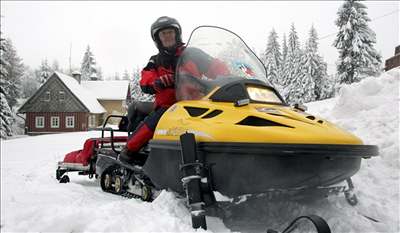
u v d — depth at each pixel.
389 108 6.01
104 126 5.36
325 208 3.56
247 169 3.05
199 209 3.07
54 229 2.92
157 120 4.29
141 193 4.43
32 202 4.08
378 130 5.52
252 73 4.18
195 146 3.25
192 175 3.17
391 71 7.00
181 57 4.20
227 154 3.16
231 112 3.38
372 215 3.52
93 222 2.98
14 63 64.75
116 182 5.09
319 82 39.75
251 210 3.65
